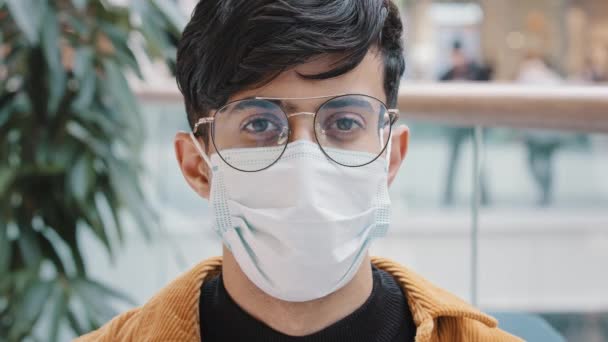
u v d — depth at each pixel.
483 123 1.23
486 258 2.48
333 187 0.82
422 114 1.32
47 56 1.54
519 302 2.97
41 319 1.81
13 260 1.76
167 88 2.12
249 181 0.82
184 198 2.78
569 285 3.29
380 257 0.96
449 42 7.25
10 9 1.45
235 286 0.86
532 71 6.89
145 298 2.50
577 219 3.80
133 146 1.72
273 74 0.78
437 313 0.86
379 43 0.83
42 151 1.64
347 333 0.83
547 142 3.64
